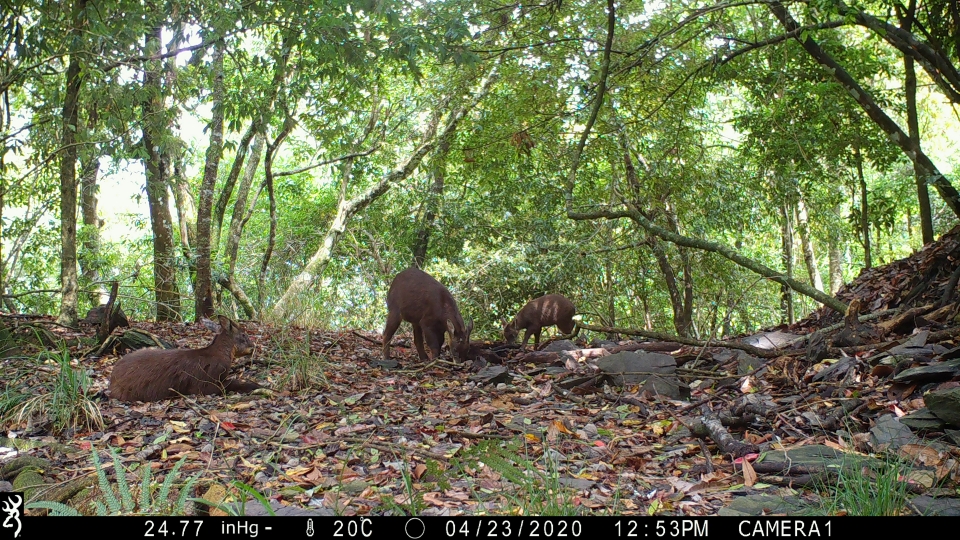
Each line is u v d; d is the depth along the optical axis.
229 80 13.66
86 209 16.00
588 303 17.67
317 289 15.34
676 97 12.52
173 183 14.97
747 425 5.44
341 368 8.19
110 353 8.35
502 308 17.00
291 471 4.62
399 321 9.01
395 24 9.36
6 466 4.55
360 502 4.08
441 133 17.03
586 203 15.67
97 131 11.12
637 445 5.32
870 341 7.17
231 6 9.69
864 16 9.03
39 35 9.47
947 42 10.38
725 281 16.23
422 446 5.22
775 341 8.41
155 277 13.24
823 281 25.73
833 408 5.59
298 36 9.65
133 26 9.59
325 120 12.77
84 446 5.18
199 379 6.74
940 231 18.97
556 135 12.59
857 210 13.68
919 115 19.17
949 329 6.59
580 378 7.23
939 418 4.80
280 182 20.83
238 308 15.20
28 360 7.66
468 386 7.52
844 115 11.66
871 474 4.04
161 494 3.55
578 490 4.23
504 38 11.66
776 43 10.00
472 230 17.28
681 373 7.36
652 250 15.30
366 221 18.72
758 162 13.09
